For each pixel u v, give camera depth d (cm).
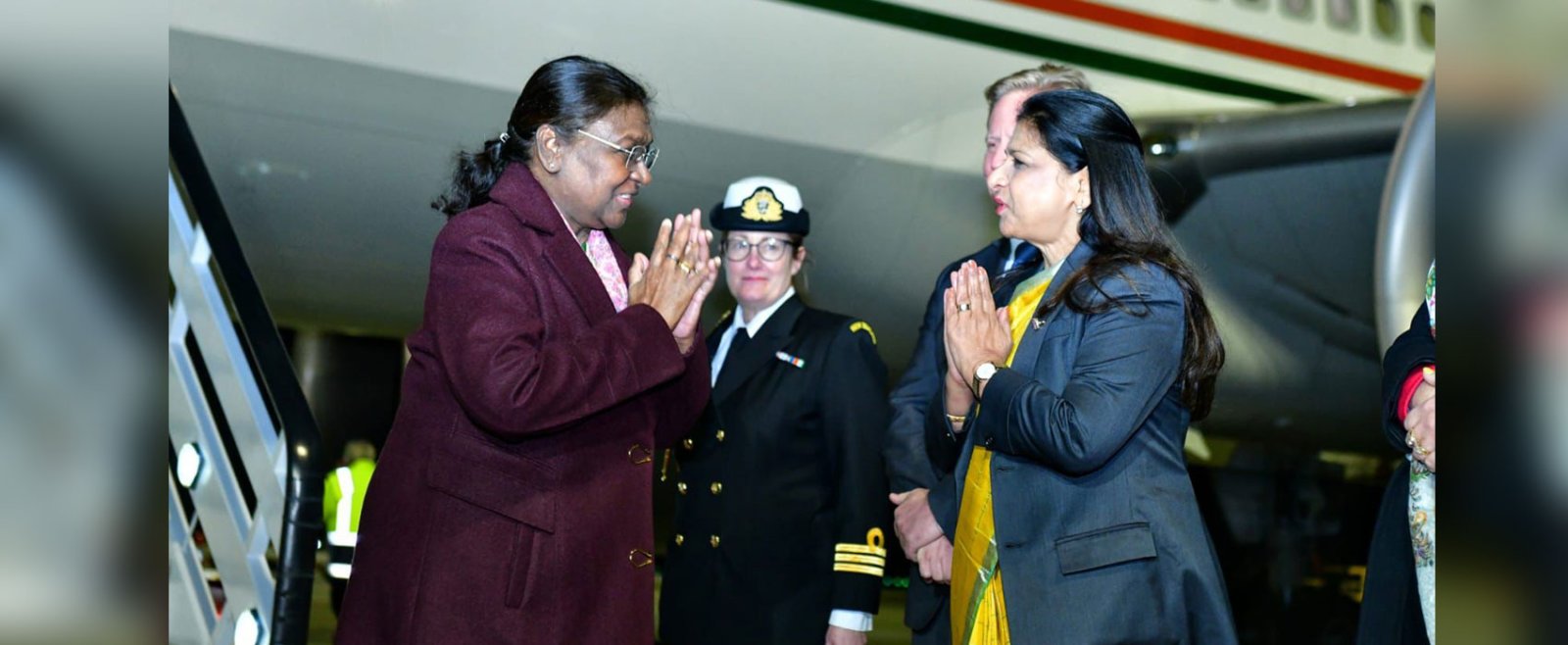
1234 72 557
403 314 491
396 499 177
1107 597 177
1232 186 553
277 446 264
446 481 173
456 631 170
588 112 180
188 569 263
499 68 427
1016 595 180
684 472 259
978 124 505
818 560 251
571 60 184
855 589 246
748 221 260
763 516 251
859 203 503
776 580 249
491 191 183
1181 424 187
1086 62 523
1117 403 174
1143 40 532
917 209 510
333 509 434
